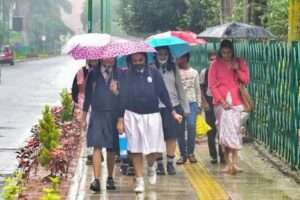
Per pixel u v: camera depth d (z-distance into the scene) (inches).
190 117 602.9
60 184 505.0
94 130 484.1
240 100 557.3
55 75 2305.6
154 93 479.8
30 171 549.0
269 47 649.6
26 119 1007.0
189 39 615.8
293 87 546.3
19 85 1759.4
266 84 660.7
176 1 1994.3
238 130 553.9
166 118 542.0
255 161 619.8
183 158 606.5
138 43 484.7
